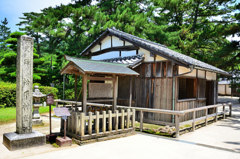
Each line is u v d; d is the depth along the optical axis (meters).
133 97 9.91
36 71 17.03
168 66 8.76
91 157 4.60
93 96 6.32
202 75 10.88
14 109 12.53
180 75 8.23
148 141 6.07
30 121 5.28
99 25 17.70
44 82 18.92
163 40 22.44
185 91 12.80
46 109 13.08
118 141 5.96
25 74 5.18
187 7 24.98
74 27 19.83
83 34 26.64
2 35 41.03
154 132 7.38
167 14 26.20
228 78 21.08
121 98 10.33
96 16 18.30
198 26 25.59
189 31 24.73
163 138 6.48
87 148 5.22
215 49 24.84
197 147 5.62
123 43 11.18
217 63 18.98
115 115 6.34
